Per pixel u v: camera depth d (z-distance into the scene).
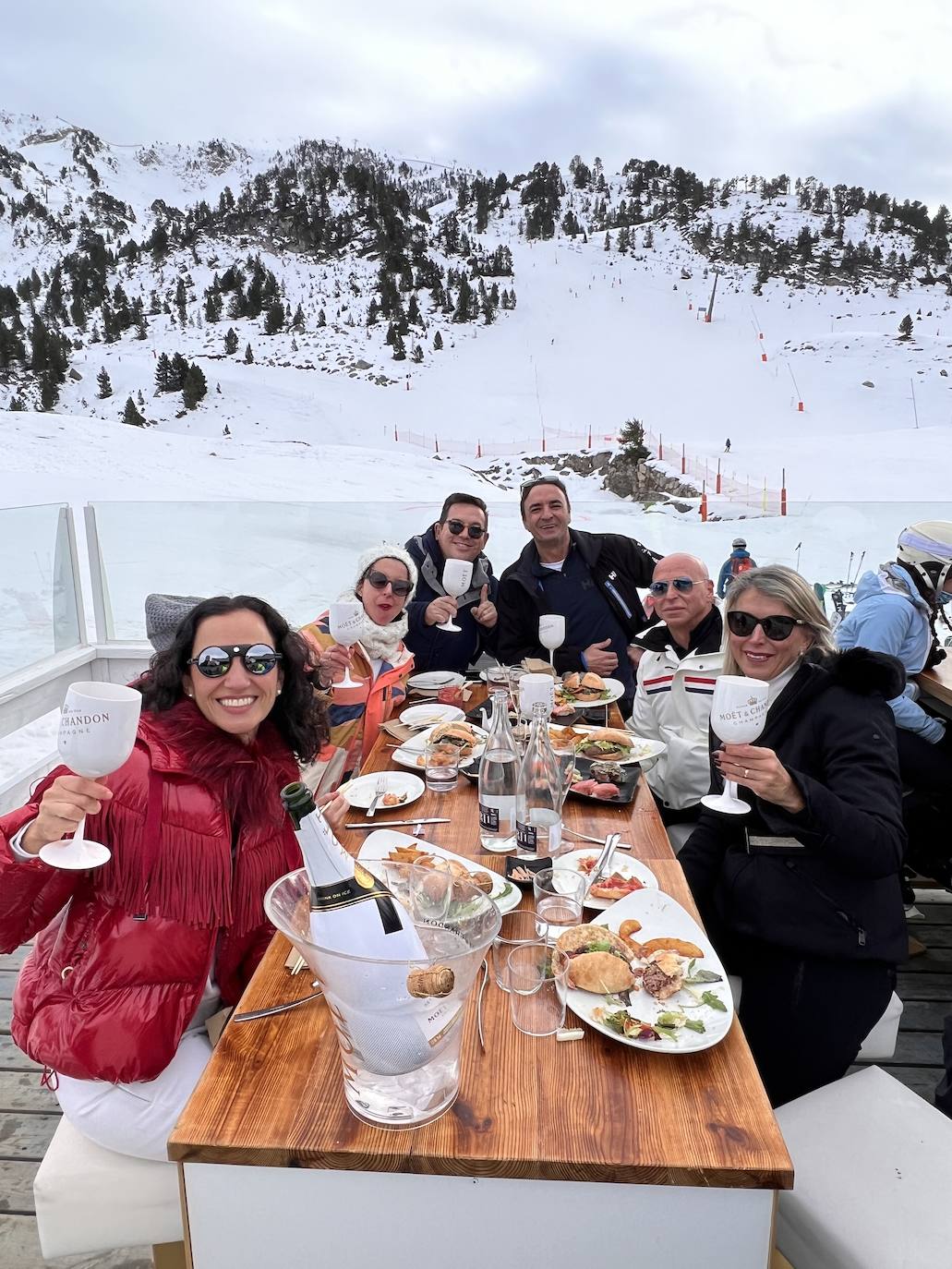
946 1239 1.07
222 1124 0.87
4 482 24.25
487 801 1.59
